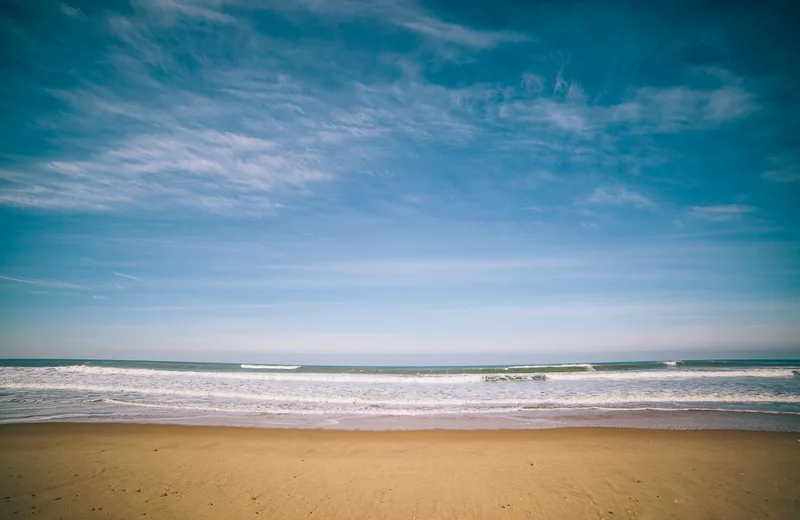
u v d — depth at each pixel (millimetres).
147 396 17703
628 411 14430
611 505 6660
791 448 9773
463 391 19609
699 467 8461
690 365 34000
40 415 13805
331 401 16969
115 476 8055
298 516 6301
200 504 6738
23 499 6891
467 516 6316
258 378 24734
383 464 8820
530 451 9711
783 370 26359
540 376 24812
